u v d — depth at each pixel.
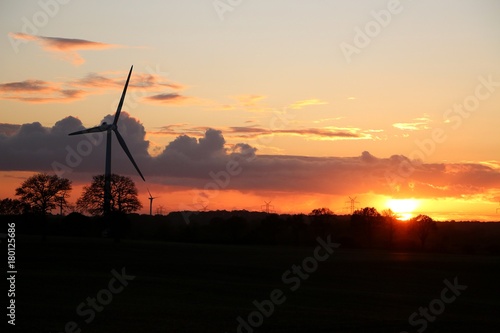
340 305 50.31
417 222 141.75
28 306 44.16
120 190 118.88
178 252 104.00
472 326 42.12
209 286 60.44
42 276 62.97
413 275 78.75
